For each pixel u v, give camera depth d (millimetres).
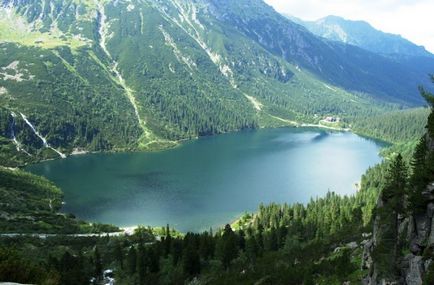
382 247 55188
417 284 47656
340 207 193875
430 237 49562
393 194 59125
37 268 61844
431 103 61875
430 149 60000
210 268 138250
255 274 114000
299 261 114625
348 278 74938
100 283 137750
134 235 189125
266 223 195125
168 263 145625
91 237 187875
